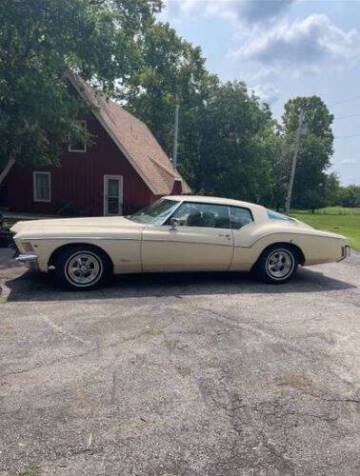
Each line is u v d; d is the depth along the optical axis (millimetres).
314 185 65250
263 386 3078
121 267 5734
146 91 36625
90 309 4773
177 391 2953
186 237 5855
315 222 29625
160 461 2215
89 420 2562
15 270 6711
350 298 5695
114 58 14594
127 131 23531
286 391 3018
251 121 39781
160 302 5141
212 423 2580
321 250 6395
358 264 8578
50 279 6160
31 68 13430
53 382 3021
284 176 62438
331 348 3855
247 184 41250
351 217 44125
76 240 5449
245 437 2453
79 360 3402
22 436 2387
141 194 20578
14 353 3504
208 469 2168
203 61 38062
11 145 14195
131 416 2623
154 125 37438
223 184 41312
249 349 3758
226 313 4789
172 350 3670
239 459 2256
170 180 24219
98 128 20141
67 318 4430
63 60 13680
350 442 2445
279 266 6387
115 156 20391
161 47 36750
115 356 3504
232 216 6211
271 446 2379
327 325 4500
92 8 14039
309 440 2449
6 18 12719
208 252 5977
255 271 6391
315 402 2879
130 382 3062
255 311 4910
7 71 13062
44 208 21203
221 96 38906
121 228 5777
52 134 16219
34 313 4570
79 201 20906
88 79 15648
